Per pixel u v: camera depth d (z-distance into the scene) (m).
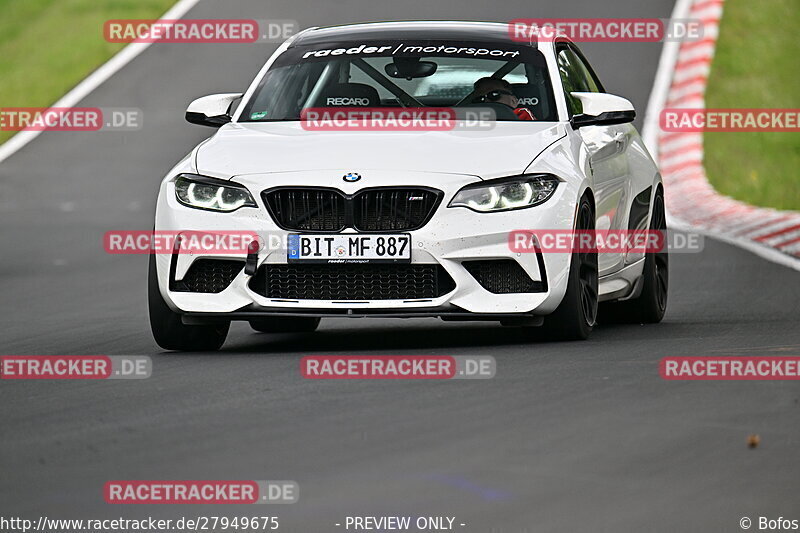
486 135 26.17
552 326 25.62
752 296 34.78
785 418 18.23
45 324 32.44
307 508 14.10
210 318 25.56
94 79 92.25
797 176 73.88
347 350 25.53
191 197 25.48
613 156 29.16
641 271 30.27
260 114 28.28
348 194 24.69
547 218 24.86
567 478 15.16
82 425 18.50
